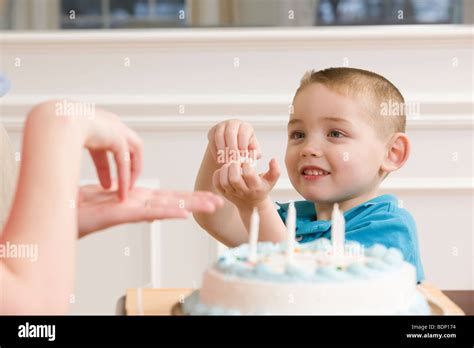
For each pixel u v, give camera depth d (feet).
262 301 2.05
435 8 5.81
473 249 5.44
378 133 3.51
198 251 5.43
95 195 2.27
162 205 2.17
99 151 2.25
